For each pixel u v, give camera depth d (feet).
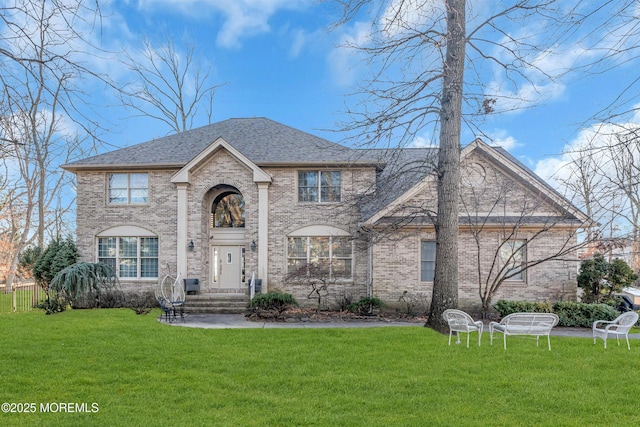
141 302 62.03
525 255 57.11
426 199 57.82
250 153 65.62
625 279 56.08
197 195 64.08
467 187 57.72
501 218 56.49
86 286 55.36
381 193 48.06
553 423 19.34
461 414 20.35
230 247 67.10
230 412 20.56
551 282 56.39
